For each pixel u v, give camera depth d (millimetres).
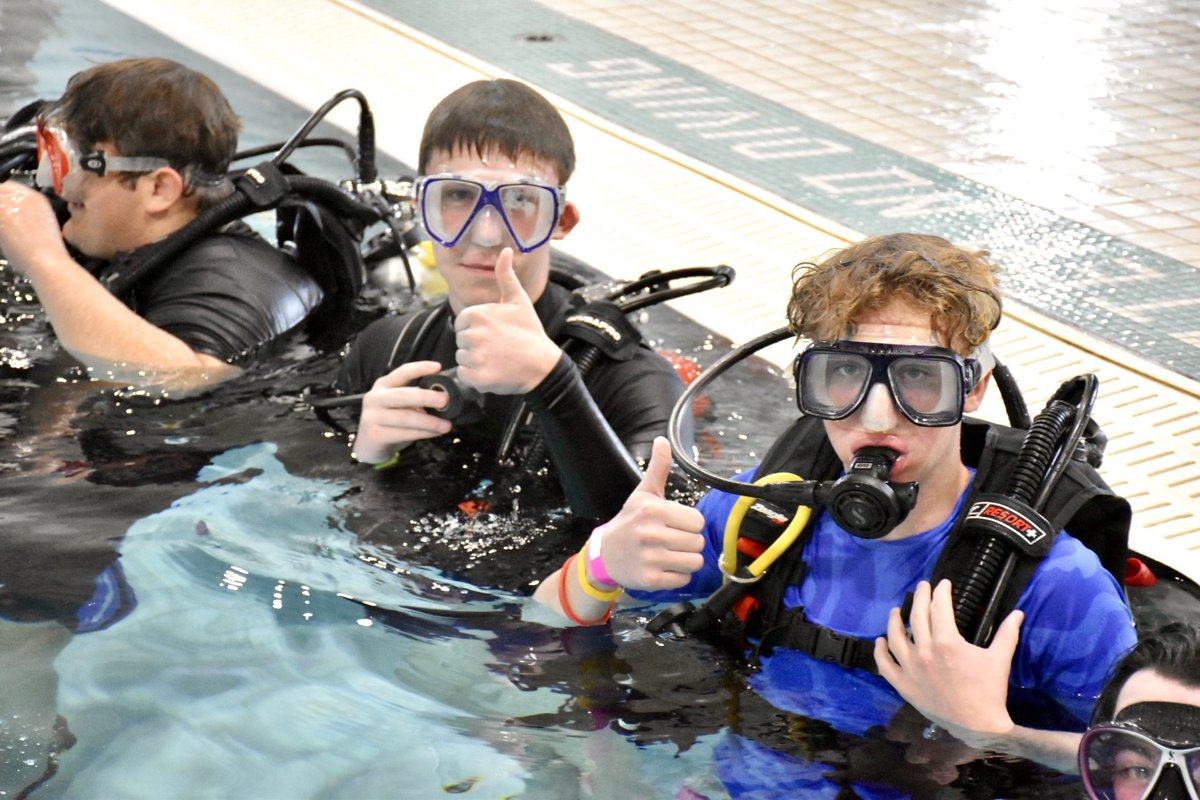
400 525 2090
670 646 1816
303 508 2119
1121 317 3242
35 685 1679
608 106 4641
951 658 1580
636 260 3504
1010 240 3691
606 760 1575
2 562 1941
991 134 4535
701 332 3051
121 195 2715
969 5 6102
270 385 2535
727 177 4066
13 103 4293
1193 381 2932
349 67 4918
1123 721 1351
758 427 2561
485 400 2312
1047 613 1634
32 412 2371
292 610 1866
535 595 1914
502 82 2324
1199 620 1982
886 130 4531
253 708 1656
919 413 1620
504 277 1935
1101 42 5633
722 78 5000
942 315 1639
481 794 1512
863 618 1741
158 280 2746
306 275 2891
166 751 1570
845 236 3678
